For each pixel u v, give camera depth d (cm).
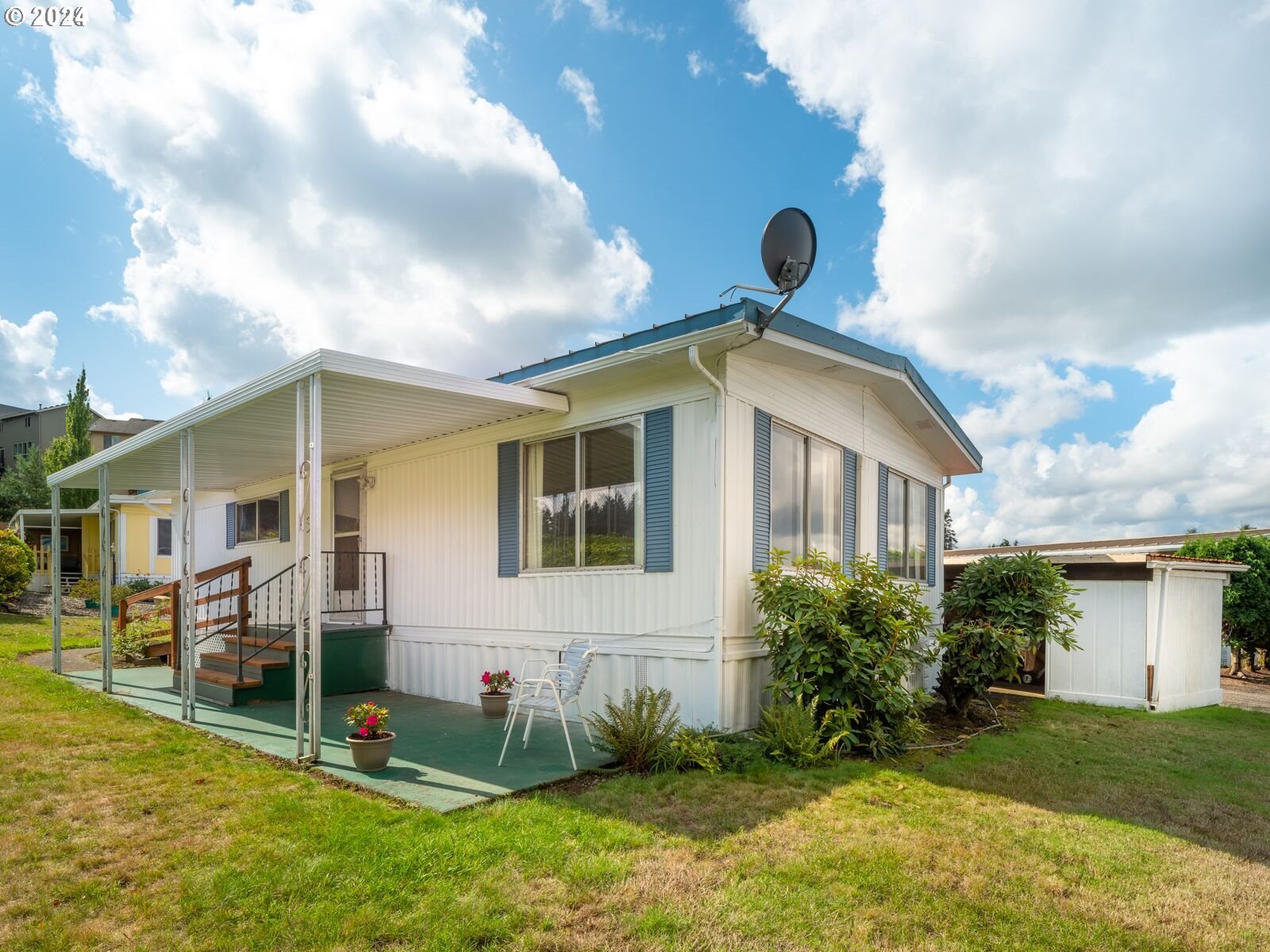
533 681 539
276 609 1077
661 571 606
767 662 630
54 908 293
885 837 381
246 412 644
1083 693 909
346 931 272
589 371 619
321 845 349
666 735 508
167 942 266
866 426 847
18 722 618
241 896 300
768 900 305
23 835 366
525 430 724
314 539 504
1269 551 1231
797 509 702
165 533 2367
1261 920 301
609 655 642
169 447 785
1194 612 934
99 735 576
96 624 1496
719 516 574
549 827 375
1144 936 285
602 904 299
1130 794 481
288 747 553
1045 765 555
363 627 855
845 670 561
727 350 578
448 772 486
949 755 577
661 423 616
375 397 600
